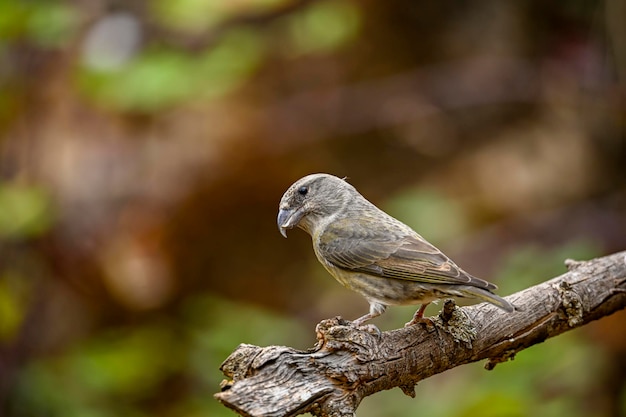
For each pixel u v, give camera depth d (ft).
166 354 43.32
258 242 50.70
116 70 40.32
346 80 53.01
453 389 39.55
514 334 23.63
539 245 47.21
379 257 26.55
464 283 24.23
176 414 42.22
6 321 41.22
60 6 41.88
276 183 51.01
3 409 40.68
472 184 50.85
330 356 20.20
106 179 48.60
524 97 52.65
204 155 50.24
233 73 42.06
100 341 43.70
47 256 45.06
